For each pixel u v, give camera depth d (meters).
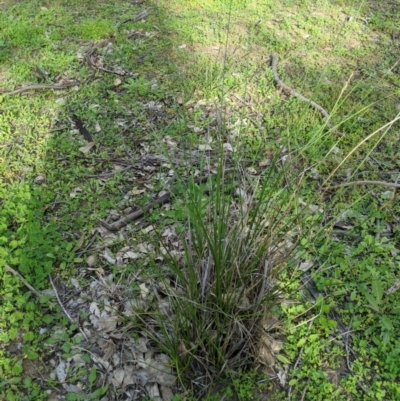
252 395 1.43
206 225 1.47
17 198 1.93
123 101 2.39
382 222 1.86
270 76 2.49
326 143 2.12
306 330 1.55
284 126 2.22
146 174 2.05
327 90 2.40
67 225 1.87
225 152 2.10
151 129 2.24
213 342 1.38
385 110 2.29
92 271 1.74
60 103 2.38
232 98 2.38
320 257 1.73
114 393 1.45
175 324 1.39
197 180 1.98
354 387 1.44
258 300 1.42
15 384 1.46
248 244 1.46
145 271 1.69
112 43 2.77
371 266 1.71
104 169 2.08
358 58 2.61
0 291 1.65
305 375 1.47
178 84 2.46
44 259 1.75
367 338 1.55
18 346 1.55
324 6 3.01
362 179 2.01
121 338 1.55
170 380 1.46
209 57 2.62
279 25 2.86
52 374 1.49
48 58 2.64
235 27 2.85
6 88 2.48
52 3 3.12
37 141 2.20
